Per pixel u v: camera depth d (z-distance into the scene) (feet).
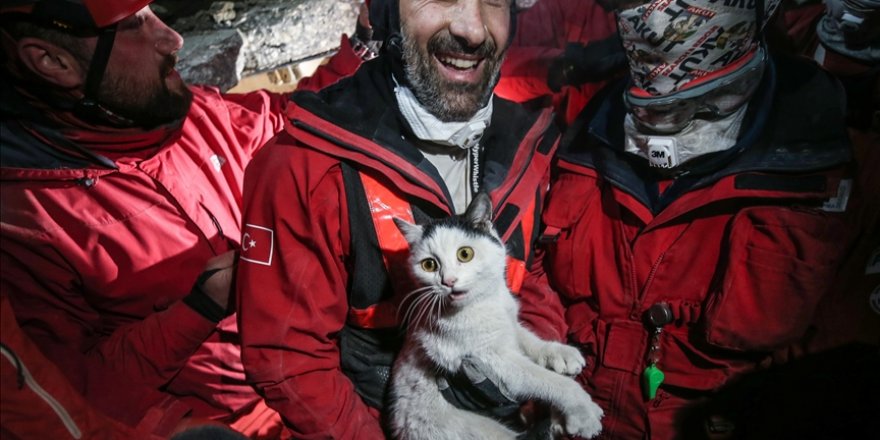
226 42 6.75
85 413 3.43
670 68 3.71
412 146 3.66
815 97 3.78
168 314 3.92
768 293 3.83
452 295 3.41
